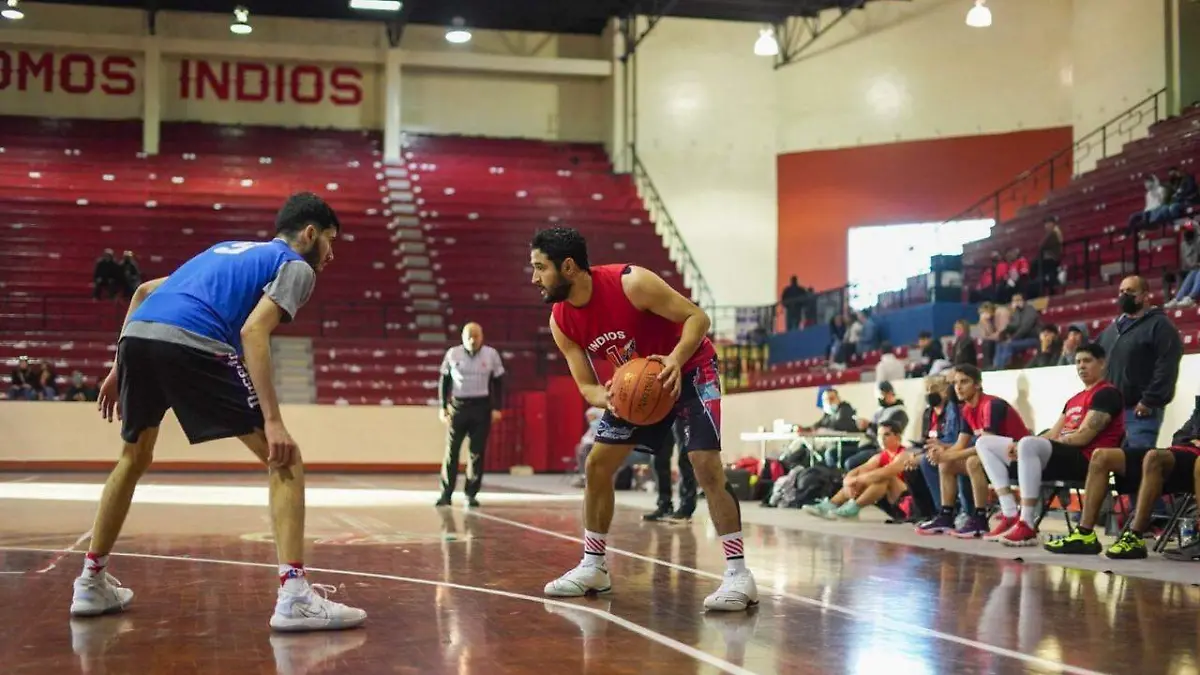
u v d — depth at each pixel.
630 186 28.80
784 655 4.01
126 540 7.93
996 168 26.44
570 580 5.39
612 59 29.38
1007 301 18.03
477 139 29.88
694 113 28.73
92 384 21.77
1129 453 7.41
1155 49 21.95
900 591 5.64
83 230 25.75
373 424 22.45
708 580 6.01
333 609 4.46
